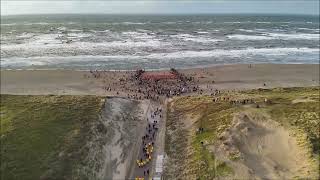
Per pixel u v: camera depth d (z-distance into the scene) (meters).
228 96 78.81
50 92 85.75
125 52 131.88
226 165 51.09
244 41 161.50
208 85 90.62
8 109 66.50
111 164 53.28
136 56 124.75
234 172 49.38
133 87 89.25
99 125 60.03
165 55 126.44
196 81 93.94
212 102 74.38
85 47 143.00
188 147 57.75
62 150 52.03
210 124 64.06
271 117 63.56
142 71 101.81
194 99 78.00
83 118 61.47
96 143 55.62
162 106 76.38
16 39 170.38
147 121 68.50
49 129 57.53
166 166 53.56
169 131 64.38
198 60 118.38
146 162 54.56
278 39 170.00
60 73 101.06
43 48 141.25
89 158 51.94
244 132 58.59
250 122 62.06
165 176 51.19
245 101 72.81
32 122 60.00
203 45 148.25
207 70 104.38
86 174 49.09
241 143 56.47
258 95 78.94
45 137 55.06
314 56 126.81
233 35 186.38
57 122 60.09
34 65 112.56
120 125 64.12
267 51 135.25
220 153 54.19
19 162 48.97
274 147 55.38
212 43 154.00
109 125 62.12
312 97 75.06
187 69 105.75
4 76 98.12
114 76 98.38
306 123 60.34
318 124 59.56
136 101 77.06
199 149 56.12
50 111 64.94
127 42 156.62
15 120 60.97
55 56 125.56
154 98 81.38
